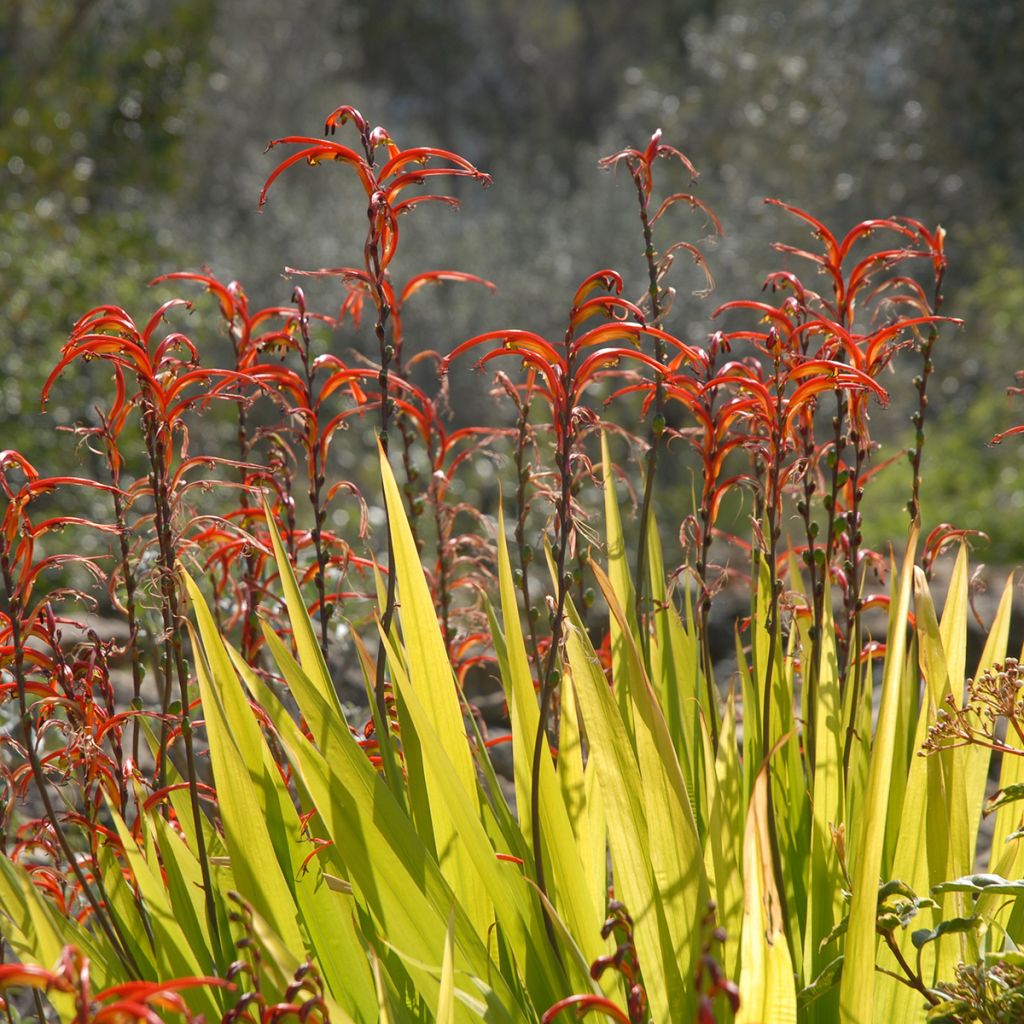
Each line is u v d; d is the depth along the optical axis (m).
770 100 14.17
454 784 1.75
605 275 1.74
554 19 26.61
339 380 2.12
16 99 10.41
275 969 1.54
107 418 1.99
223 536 2.34
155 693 3.58
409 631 1.95
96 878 1.94
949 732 1.83
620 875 1.71
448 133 26.64
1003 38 12.38
